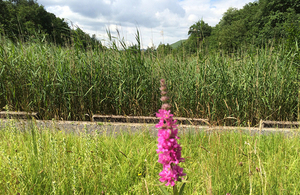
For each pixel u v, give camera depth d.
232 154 3.56
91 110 6.32
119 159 3.73
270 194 2.51
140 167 3.40
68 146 3.77
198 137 4.57
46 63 6.67
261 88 6.61
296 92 6.32
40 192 2.65
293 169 3.30
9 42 7.55
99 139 3.96
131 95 6.38
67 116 6.41
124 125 5.59
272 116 6.44
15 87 6.40
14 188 2.51
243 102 6.50
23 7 46.47
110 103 6.68
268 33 27.69
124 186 2.97
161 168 3.47
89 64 6.56
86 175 2.92
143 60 6.69
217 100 6.39
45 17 48.59
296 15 27.69
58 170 2.85
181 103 6.43
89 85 6.47
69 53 6.82
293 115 6.53
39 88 6.32
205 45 7.21
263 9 34.06
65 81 6.31
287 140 4.42
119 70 6.64
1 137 4.12
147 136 4.79
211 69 6.86
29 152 3.48
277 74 6.64
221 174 2.95
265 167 3.30
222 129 4.78
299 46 7.16
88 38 6.84
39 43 7.21
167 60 7.34
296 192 2.72
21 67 6.58
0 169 2.91
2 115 5.87
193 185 2.89
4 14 39.78
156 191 2.85
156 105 6.51
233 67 7.06
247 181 2.85
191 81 6.57
